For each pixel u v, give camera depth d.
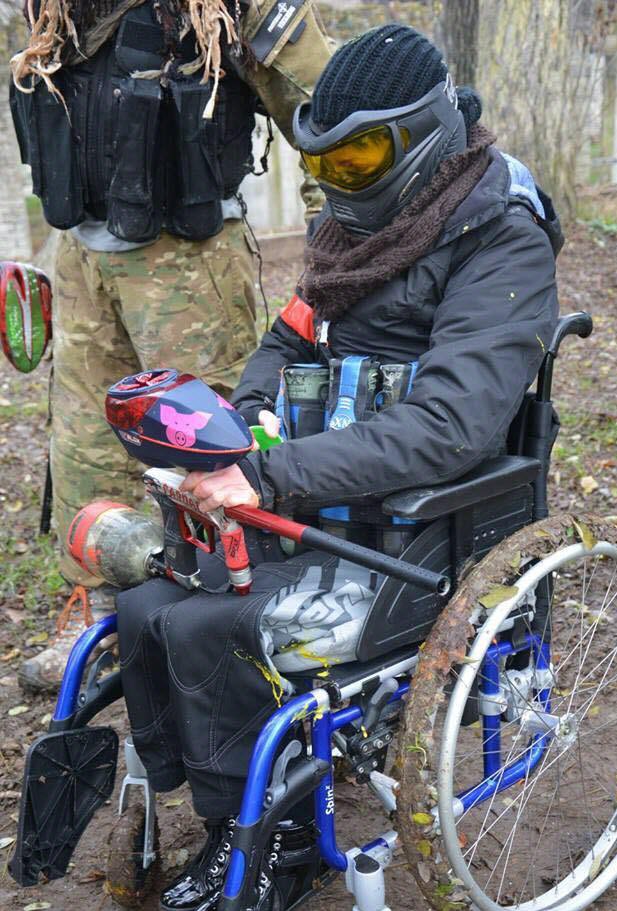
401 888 2.38
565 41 8.02
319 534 1.84
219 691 1.93
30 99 2.82
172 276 2.97
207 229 2.90
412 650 2.08
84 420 3.18
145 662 2.02
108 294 3.06
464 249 2.11
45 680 3.29
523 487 2.21
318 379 2.26
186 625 1.93
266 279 8.12
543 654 2.33
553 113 8.16
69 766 2.06
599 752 2.79
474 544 2.11
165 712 2.05
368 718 1.97
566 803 2.62
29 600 3.94
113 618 2.18
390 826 2.61
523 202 2.15
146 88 2.72
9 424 5.89
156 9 2.70
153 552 2.12
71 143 2.83
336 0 10.17
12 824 2.74
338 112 2.08
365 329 2.23
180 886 2.07
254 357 2.54
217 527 1.94
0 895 2.48
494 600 1.96
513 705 2.25
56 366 3.24
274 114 2.96
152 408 1.88
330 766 1.95
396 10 9.78
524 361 2.05
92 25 2.73
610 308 6.88
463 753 2.84
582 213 8.80
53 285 3.22
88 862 2.58
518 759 2.29
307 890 2.13
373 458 1.97
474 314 2.05
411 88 2.06
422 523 2.10
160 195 2.84
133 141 2.74
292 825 2.05
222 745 1.94
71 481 3.23
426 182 2.13
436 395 1.99
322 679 2.00
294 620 1.97
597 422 5.21
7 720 3.22
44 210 2.93
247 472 1.96
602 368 5.91
